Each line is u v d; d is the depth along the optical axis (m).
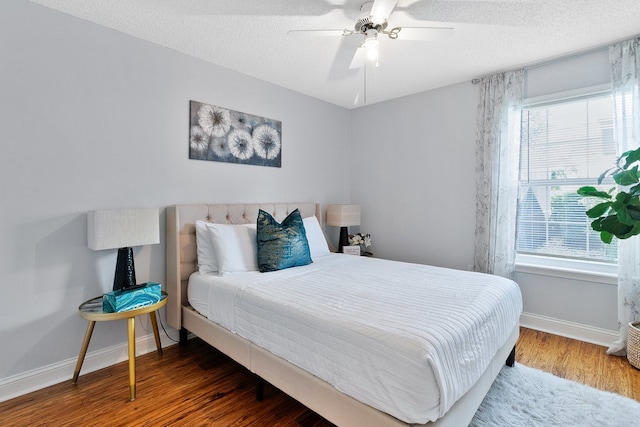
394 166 3.90
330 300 1.73
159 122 2.50
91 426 1.64
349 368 1.36
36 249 1.97
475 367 1.42
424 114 3.61
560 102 2.77
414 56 2.69
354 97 3.82
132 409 1.78
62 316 2.07
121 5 1.97
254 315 1.85
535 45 2.50
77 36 2.10
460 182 3.36
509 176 2.97
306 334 1.54
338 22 2.16
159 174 2.51
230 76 2.94
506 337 1.86
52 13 2.01
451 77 3.18
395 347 1.23
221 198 2.92
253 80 3.13
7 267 1.87
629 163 2.16
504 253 2.99
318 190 3.90
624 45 2.41
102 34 2.21
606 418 1.69
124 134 2.32
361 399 1.31
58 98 2.04
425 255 3.66
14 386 1.89
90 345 2.20
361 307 1.60
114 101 2.27
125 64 2.32
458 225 3.38
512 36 2.36
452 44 2.47
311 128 3.78
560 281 2.79
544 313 2.88
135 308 1.96
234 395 1.92
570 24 2.19
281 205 3.32
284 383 1.64
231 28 2.24
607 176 2.58
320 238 3.25
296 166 3.61
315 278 2.23
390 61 2.79
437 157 3.52
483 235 3.16
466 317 1.49
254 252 2.57
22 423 1.66
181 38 2.38
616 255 2.59
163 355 2.43
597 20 2.14
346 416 1.36
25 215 1.93
